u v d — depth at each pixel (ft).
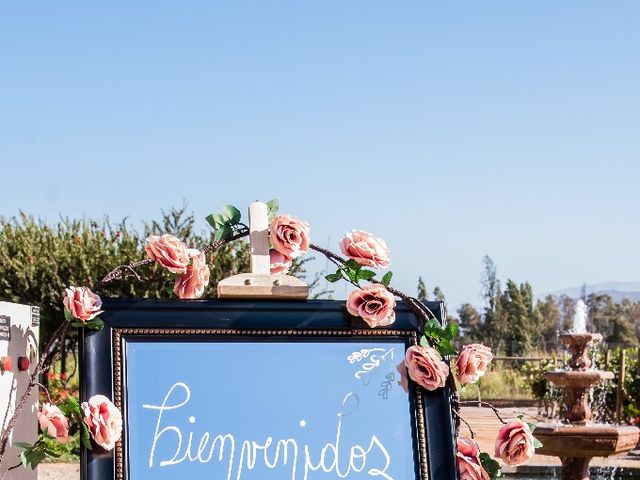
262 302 11.57
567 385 29.25
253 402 11.21
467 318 233.76
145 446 10.74
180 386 11.02
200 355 11.19
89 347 10.87
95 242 56.85
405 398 11.69
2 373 12.45
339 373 11.57
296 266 49.65
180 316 11.25
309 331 11.60
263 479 11.00
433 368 11.57
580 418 29.30
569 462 28.76
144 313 11.13
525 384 74.08
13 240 57.88
